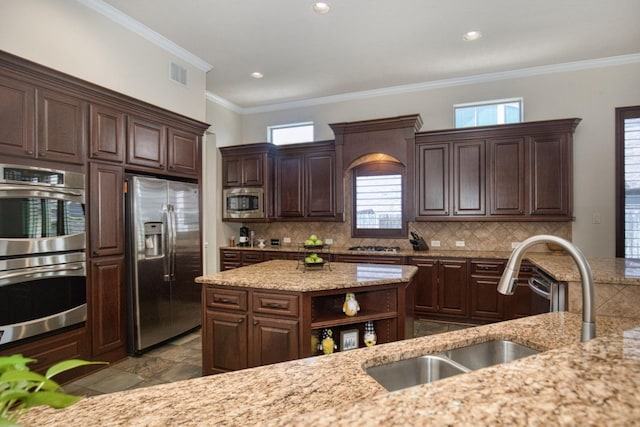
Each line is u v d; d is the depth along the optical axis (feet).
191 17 11.01
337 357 4.02
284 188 18.31
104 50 10.52
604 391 1.94
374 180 17.62
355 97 17.93
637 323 5.51
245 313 8.29
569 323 5.30
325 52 13.39
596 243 14.12
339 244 18.26
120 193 10.60
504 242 15.35
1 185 7.73
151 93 12.07
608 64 13.96
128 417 2.71
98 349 9.87
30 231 8.27
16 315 8.00
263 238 19.86
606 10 10.61
